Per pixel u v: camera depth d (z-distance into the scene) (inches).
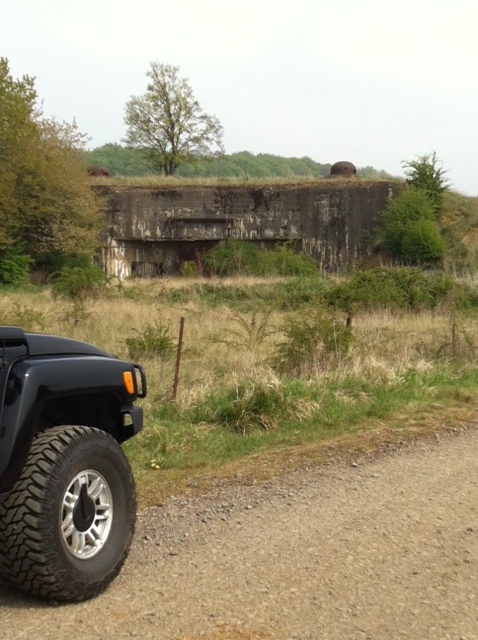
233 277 1396.4
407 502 243.4
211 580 179.0
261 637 148.9
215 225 1892.2
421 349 569.3
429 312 855.7
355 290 847.1
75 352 185.5
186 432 336.8
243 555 196.2
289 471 281.6
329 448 315.6
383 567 187.8
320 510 235.3
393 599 168.1
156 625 154.1
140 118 2507.4
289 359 480.1
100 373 180.7
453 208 1895.9
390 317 741.3
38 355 173.0
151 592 171.8
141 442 319.0
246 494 252.8
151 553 198.4
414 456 304.2
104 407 196.9
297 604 165.2
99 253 1871.3
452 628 154.1
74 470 163.9
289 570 185.5
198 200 1902.1
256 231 1886.1
